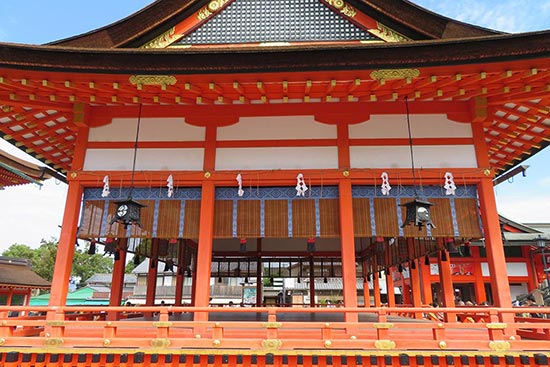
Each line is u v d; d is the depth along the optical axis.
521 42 5.43
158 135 7.46
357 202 7.11
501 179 10.14
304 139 7.31
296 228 7.02
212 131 7.41
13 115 7.44
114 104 7.55
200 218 6.98
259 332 6.32
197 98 6.86
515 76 6.06
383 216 7.04
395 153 7.19
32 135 8.49
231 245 16.28
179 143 7.40
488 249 6.73
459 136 7.25
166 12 7.61
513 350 5.49
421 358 5.42
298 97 6.87
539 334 6.90
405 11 7.38
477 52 5.60
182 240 13.53
